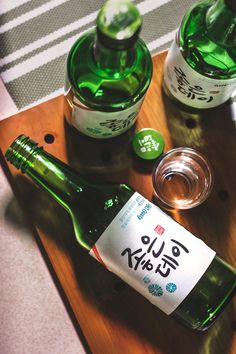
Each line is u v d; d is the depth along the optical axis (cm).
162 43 53
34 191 45
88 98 38
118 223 38
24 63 52
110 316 44
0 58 52
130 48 32
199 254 38
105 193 43
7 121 45
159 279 38
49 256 44
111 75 37
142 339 43
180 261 37
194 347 44
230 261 45
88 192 43
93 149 45
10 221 54
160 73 46
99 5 54
